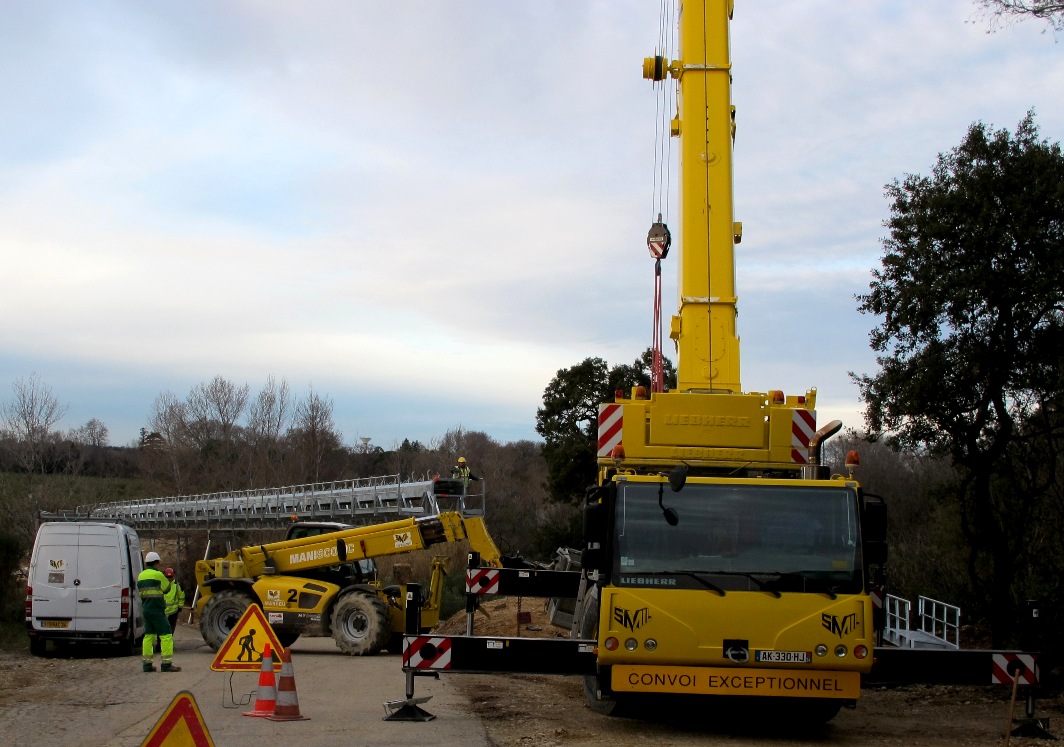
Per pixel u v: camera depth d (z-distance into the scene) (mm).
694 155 12484
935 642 15172
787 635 9477
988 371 14727
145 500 56594
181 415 73188
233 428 74188
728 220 12312
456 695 13023
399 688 13695
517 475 94625
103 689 13570
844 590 9609
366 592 18859
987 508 15773
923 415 15492
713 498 9953
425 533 19391
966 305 14617
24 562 41438
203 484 70438
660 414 11320
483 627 27266
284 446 75250
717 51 12734
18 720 10820
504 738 9727
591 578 11320
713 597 9570
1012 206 14312
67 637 19281
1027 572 17531
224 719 10758
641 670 9562
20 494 49875
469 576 15836
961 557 20172
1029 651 11086
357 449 91562
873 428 16125
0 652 20203
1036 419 16094
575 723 10805
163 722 6312
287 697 10758
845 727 11016
